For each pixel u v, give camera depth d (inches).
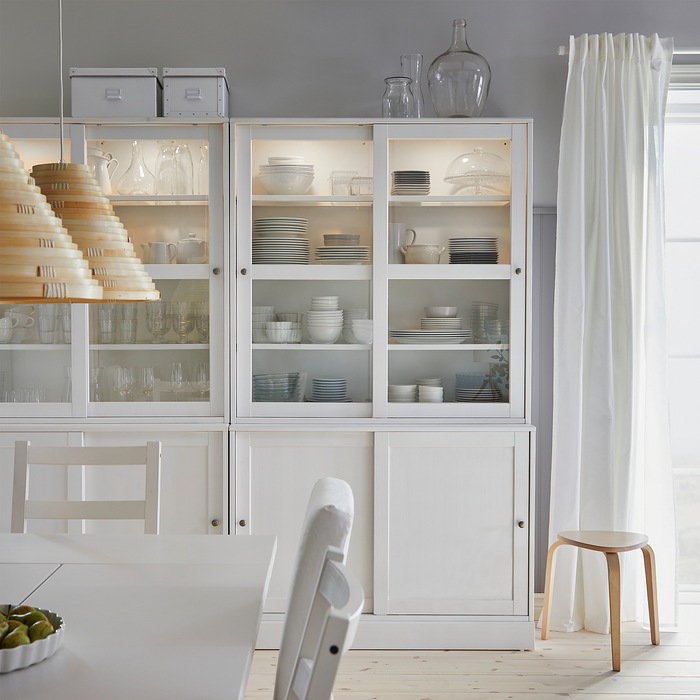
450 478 118.4
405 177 121.0
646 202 128.0
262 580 64.4
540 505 135.6
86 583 63.4
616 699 102.1
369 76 132.3
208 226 121.0
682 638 123.9
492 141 120.6
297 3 132.1
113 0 131.7
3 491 118.6
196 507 119.4
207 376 121.9
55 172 61.4
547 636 123.8
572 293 125.0
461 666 112.7
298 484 119.0
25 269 46.6
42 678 45.5
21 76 131.7
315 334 122.0
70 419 120.8
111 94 121.3
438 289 122.0
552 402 134.7
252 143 120.4
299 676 41.4
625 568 130.0
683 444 150.2
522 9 132.3
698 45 132.3
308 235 121.8
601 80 125.3
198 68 121.5
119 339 121.8
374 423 120.3
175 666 47.4
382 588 118.6
